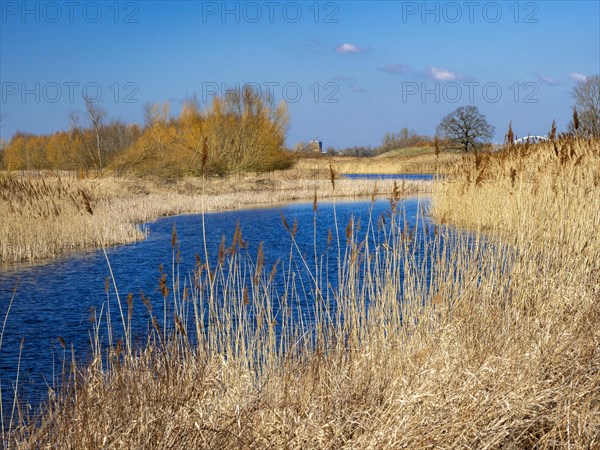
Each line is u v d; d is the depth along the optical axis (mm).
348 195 37219
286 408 4836
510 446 4461
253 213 29141
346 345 6875
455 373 5109
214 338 6828
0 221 18172
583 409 4520
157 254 17547
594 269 9070
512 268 8992
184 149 42906
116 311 10938
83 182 31469
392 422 4543
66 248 18844
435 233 9133
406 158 75875
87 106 40844
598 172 12859
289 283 12102
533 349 5605
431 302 7617
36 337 9523
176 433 4395
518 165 15594
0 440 5195
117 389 5023
